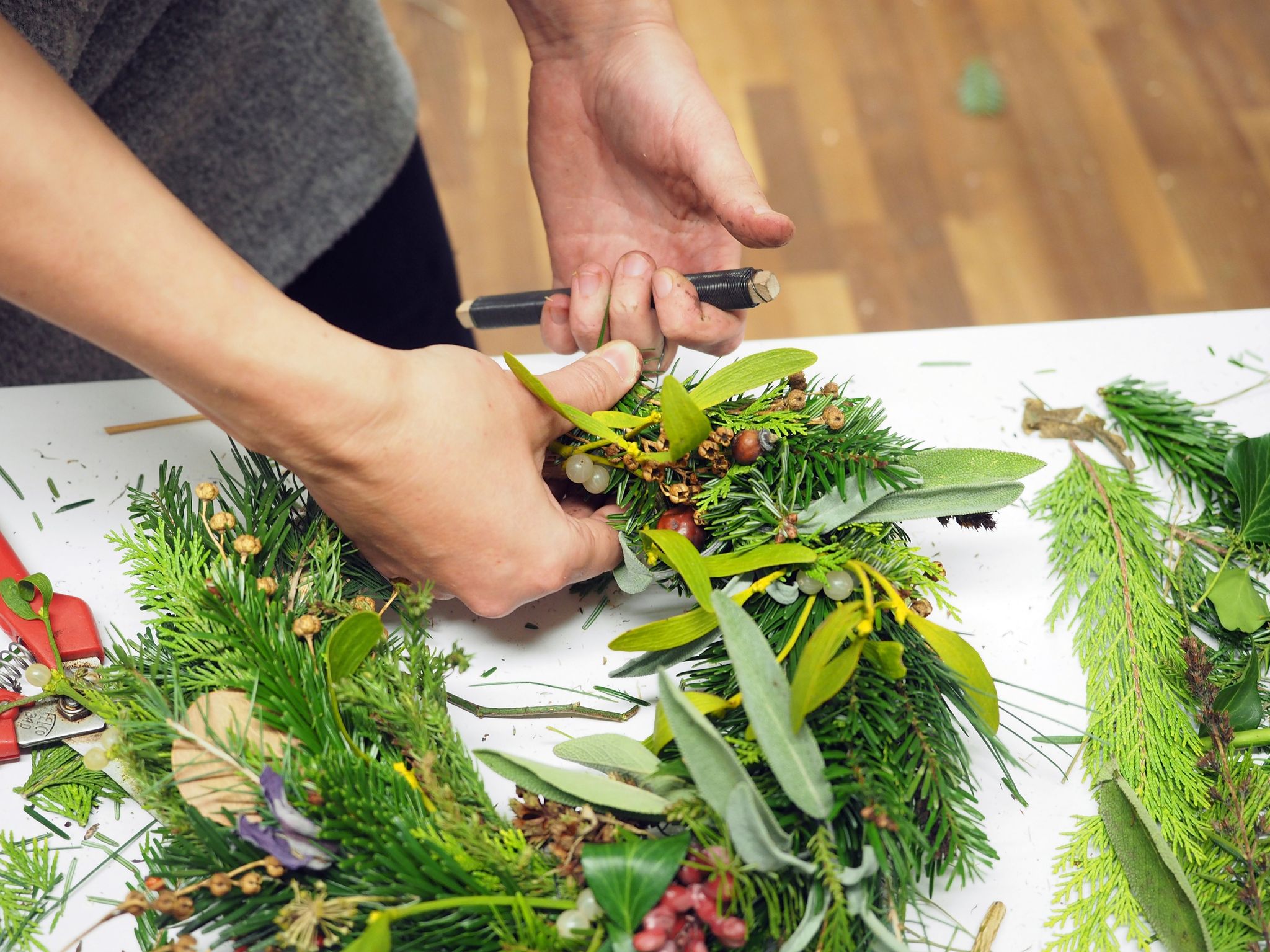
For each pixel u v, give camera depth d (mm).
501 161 1549
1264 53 1665
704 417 576
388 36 846
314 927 515
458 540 587
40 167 500
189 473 666
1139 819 571
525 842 547
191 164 811
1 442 671
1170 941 560
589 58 721
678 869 517
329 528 610
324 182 852
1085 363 704
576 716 613
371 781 545
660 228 752
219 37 764
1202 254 1486
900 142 1585
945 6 1706
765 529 595
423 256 935
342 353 547
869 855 524
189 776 547
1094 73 1648
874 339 715
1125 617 622
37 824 592
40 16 661
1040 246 1494
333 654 551
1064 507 657
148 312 521
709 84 1639
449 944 527
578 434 632
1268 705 611
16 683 603
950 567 650
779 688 537
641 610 640
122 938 570
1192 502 665
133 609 633
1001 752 583
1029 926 574
